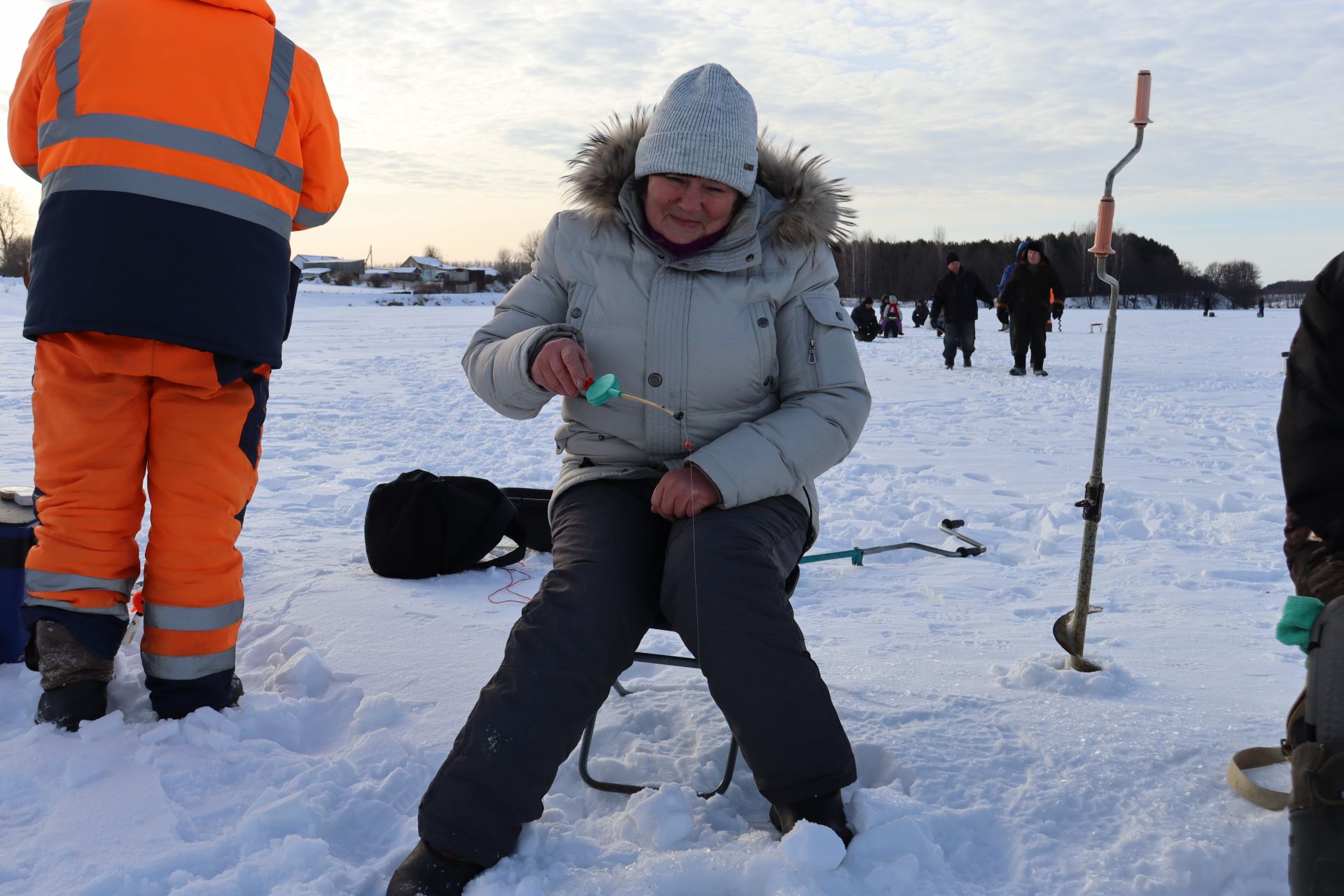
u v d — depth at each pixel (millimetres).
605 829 2092
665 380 2346
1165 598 3816
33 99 2504
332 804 2148
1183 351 20875
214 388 2469
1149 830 2021
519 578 4094
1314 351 1980
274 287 2516
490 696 1933
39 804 2135
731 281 2371
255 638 3281
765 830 2090
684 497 2158
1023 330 14383
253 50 2490
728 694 1987
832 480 6383
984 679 2881
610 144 2412
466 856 1826
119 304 2316
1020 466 6855
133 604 3270
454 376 13906
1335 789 1639
